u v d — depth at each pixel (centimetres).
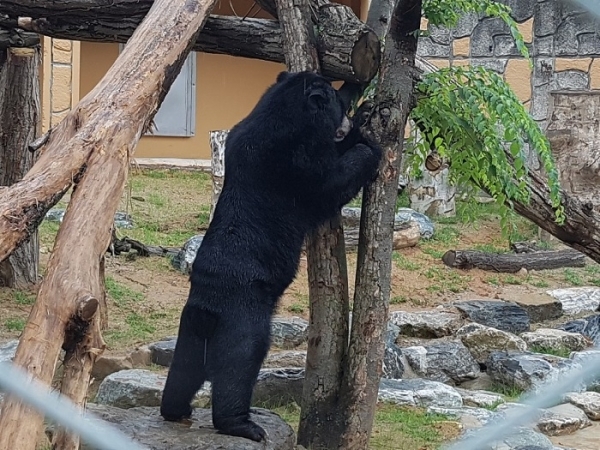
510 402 762
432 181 1434
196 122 1878
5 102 952
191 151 1880
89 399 744
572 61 1497
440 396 755
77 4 684
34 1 686
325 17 630
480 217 1437
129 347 866
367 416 598
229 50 693
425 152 653
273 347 899
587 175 1259
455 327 981
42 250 1149
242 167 566
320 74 614
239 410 544
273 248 558
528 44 1511
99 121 441
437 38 1526
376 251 590
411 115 628
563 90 1442
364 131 587
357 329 595
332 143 568
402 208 1378
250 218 559
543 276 1217
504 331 972
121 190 425
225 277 546
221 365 542
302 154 560
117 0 682
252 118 580
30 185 403
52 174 410
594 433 709
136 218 1345
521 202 683
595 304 1121
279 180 562
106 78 481
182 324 562
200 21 537
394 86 586
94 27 702
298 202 570
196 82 1867
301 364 816
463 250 1233
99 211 407
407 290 1114
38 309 365
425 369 864
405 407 739
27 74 953
